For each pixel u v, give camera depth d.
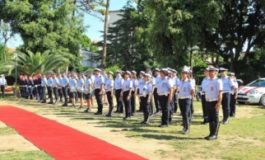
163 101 15.44
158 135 13.50
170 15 31.16
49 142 12.07
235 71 36.59
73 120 17.31
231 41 36.16
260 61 37.53
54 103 26.77
